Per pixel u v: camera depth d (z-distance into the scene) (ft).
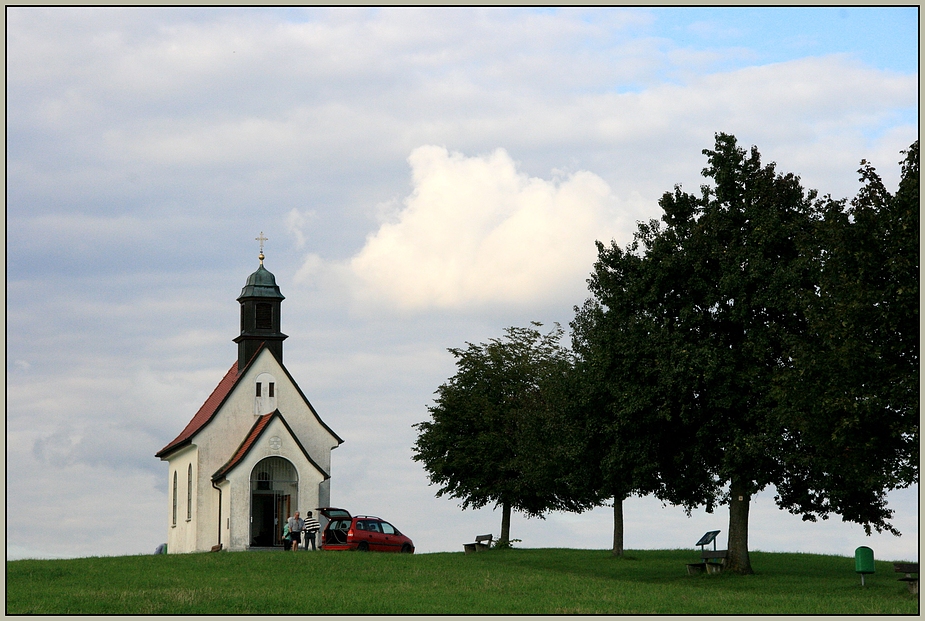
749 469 119.85
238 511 191.52
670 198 133.39
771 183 128.47
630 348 124.26
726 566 129.08
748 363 121.39
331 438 217.36
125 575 115.24
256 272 222.48
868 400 94.79
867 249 99.19
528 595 101.91
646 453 124.57
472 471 186.80
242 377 213.87
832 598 101.45
